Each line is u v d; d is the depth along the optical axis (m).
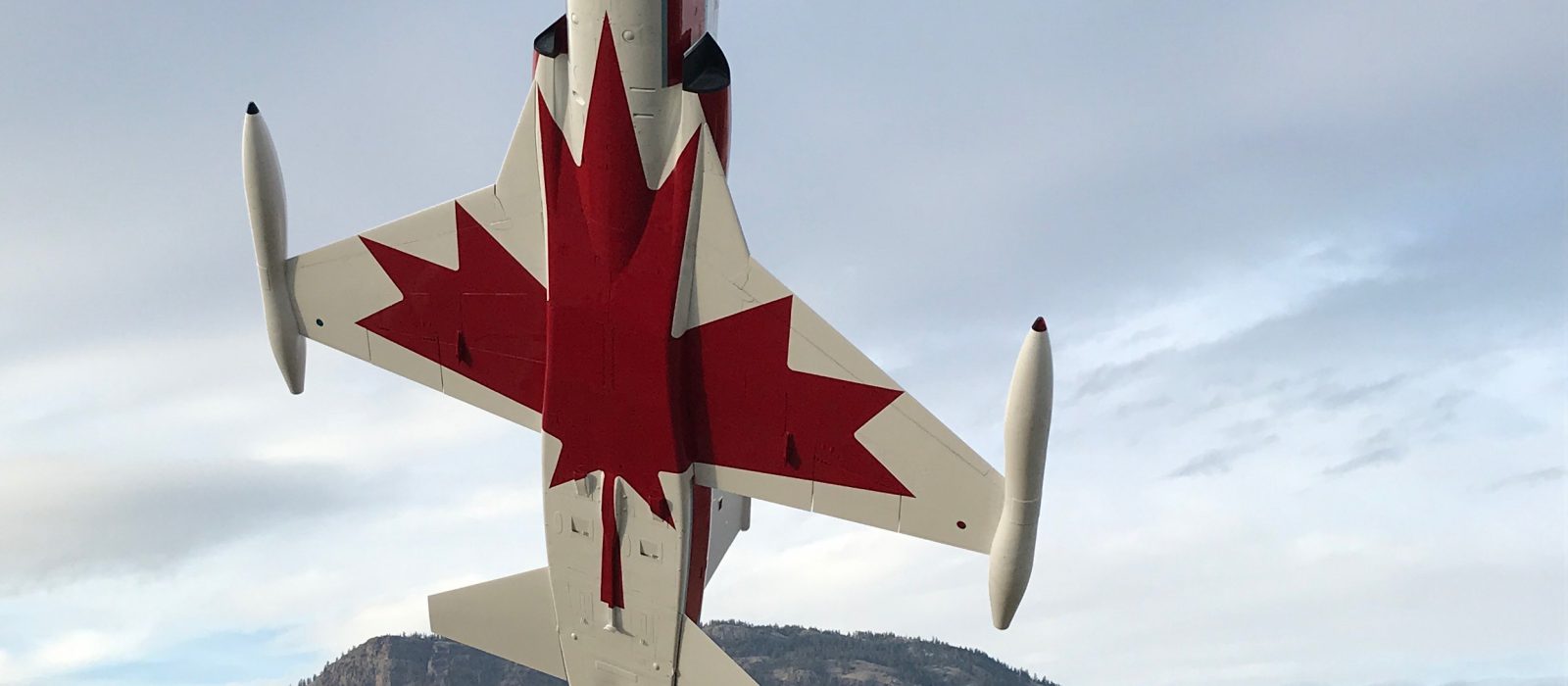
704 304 14.15
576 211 13.89
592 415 14.66
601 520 15.18
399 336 15.70
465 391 15.66
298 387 16.53
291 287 15.82
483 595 16.44
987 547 14.01
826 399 14.23
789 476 14.66
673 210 13.70
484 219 14.88
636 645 15.88
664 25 13.05
